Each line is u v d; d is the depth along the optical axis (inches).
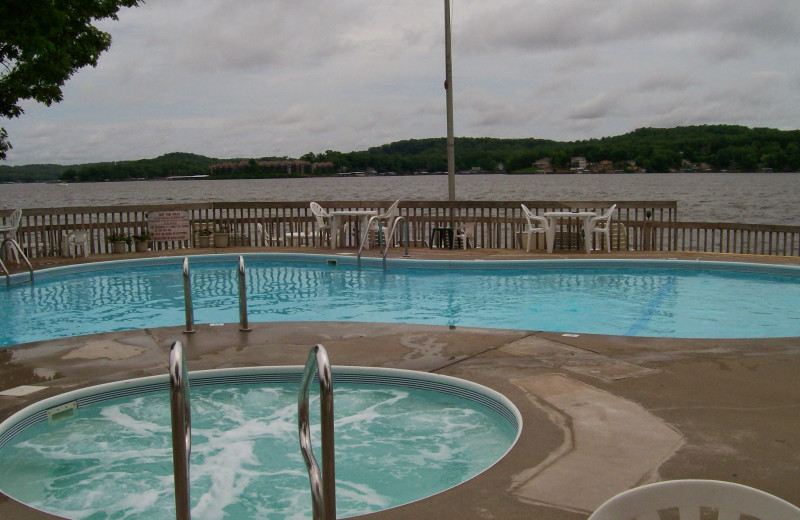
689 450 167.2
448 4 597.0
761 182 3976.4
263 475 182.4
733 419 187.3
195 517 162.1
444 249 589.6
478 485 150.3
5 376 241.1
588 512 137.7
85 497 171.6
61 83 637.9
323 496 113.0
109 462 190.5
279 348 273.3
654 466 158.7
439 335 289.1
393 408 224.5
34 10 483.2
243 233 638.5
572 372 232.8
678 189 2886.3
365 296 438.6
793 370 229.6
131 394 234.4
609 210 550.0
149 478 181.3
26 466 188.1
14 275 480.7
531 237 563.5
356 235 604.7
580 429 181.9
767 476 152.4
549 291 443.2
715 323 353.1
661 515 107.8
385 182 5634.8
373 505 165.2
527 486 149.6
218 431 210.1
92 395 225.9
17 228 535.8
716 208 1708.9
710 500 90.9
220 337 292.5
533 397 208.2
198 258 564.4
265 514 163.5
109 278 511.2
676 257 510.9
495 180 5364.2
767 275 467.5
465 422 212.2
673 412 193.3
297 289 464.4
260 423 215.6
